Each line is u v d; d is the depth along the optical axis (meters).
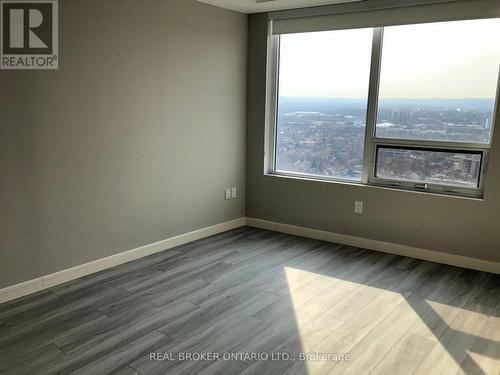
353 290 3.36
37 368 2.32
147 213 4.02
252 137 5.00
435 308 3.08
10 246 3.04
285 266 3.85
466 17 3.61
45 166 3.17
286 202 4.86
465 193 3.88
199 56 4.29
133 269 3.72
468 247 3.84
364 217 4.36
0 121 2.89
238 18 4.67
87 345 2.54
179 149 4.23
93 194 3.53
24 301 3.07
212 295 3.24
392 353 2.51
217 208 4.81
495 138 3.60
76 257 3.48
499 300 3.21
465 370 2.35
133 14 3.61
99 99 3.46
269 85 4.84
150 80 3.84
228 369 2.33
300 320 2.88
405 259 4.07
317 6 4.32
